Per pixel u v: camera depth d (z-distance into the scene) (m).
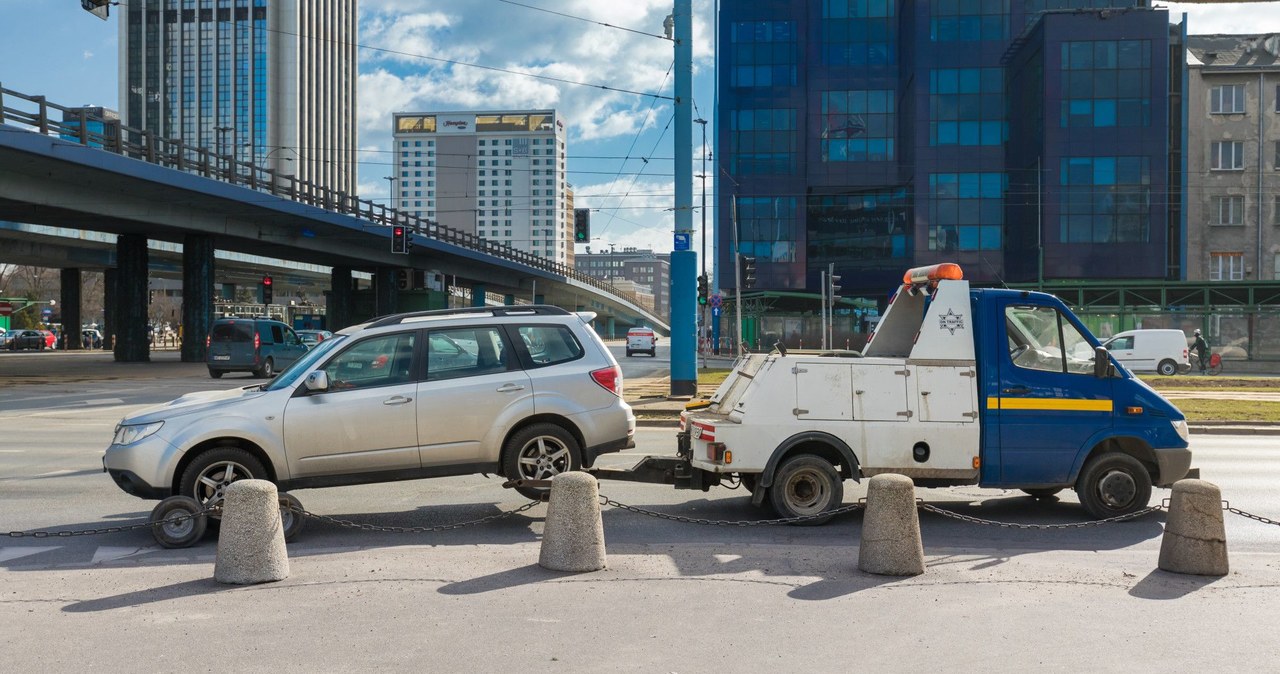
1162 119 53.34
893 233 61.66
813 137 62.19
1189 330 42.44
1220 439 16.19
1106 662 4.79
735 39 62.66
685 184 22.34
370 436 8.20
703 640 5.12
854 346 59.03
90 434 15.80
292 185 45.00
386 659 4.81
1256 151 54.50
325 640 5.11
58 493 10.02
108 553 7.41
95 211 36.06
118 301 44.97
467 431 8.45
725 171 62.41
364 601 5.86
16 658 4.84
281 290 98.25
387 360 8.48
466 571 6.62
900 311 9.54
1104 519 8.41
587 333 9.07
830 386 8.36
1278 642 5.11
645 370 39.34
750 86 62.41
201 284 44.19
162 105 165.12
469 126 135.50
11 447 13.96
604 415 8.81
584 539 6.63
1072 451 8.50
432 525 8.48
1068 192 54.00
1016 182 57.94
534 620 5.47
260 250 53.47
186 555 7.34
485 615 5.57
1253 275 54.38
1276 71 54.03
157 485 7.72
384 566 6.79
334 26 180.12
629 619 5.49
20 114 28.77
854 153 61.97
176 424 7.82
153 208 39.59
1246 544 7.85
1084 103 53.75
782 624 5.41
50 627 5.36
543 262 87.38
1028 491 10.27
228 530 6.32
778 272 61.88
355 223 49.09
